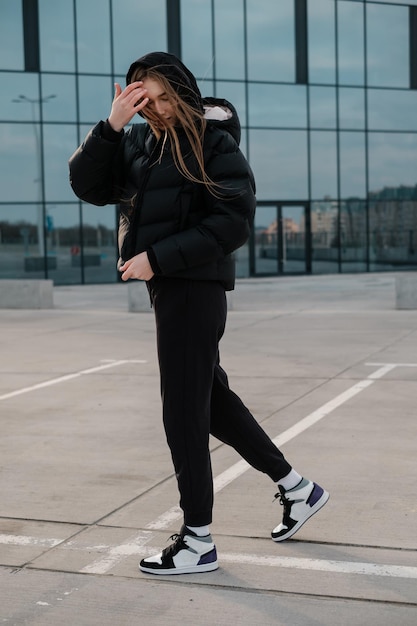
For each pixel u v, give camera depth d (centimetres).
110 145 360
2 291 1842
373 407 720
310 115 2977
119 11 2777
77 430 664
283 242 2964
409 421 664
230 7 2881
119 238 373
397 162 3072
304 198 2980
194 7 2850
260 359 1007
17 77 2703
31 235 2738
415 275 1638
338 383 835
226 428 388
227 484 504
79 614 333
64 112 2744
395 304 1662
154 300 370
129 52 2792
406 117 3081
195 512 370
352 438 613
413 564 375
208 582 361
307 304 1816
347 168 3023
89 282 2775
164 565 369
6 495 495
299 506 400
